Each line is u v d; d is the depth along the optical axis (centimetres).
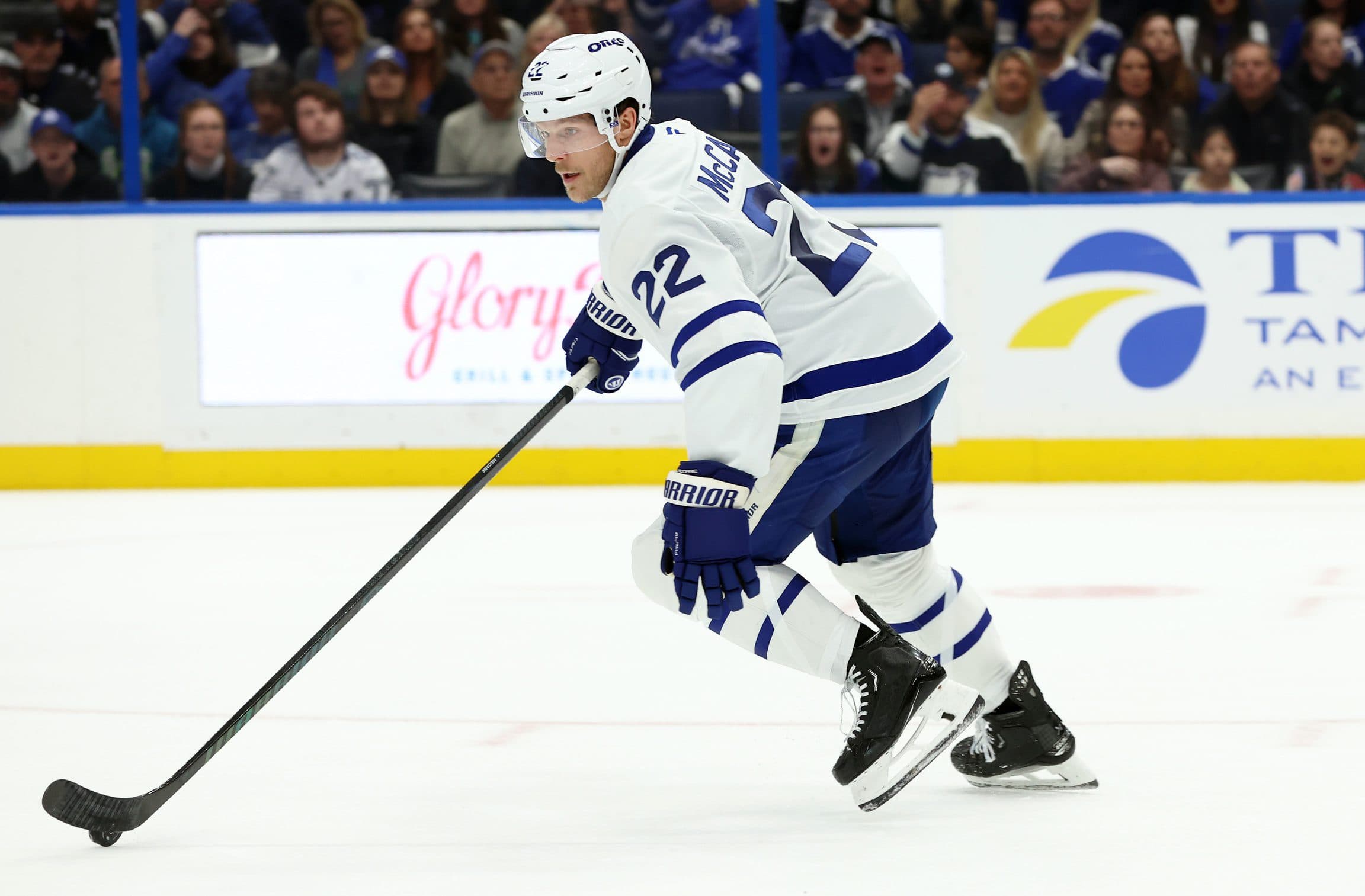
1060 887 402
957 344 514
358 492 1581
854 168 1658
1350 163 1658
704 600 483
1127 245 1581
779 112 1703
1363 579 980
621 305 492
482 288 1614
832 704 657
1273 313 1566
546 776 543
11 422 1648
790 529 495
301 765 562
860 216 1619
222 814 497
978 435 1603
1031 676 514
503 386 1614
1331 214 1557
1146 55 1656
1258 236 1564
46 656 792
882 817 485
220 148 1680
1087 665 734
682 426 1608
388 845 457
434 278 1617
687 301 459
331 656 781
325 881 420
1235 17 1714
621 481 1616
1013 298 1598
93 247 1636
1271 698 655
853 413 484
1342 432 1562
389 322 1619
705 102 1720
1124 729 603
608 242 476
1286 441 1569
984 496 1477
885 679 470
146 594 989
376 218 1617
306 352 1625
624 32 1747
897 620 531
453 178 1697
